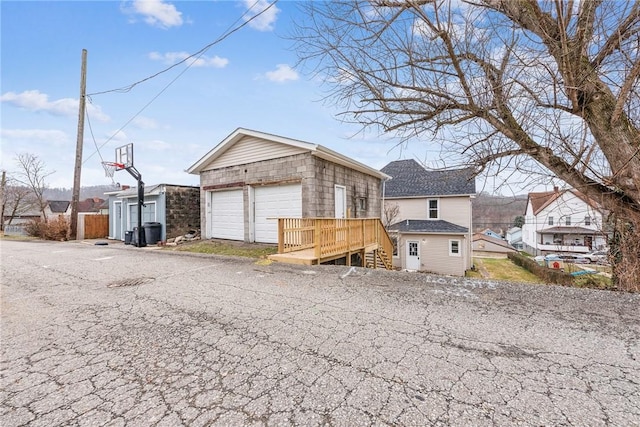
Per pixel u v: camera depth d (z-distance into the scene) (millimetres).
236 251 8531
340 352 2348
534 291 3818
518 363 2129
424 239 15742
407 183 18453
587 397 1739
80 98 13797
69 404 1788
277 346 2484
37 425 1608
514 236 42719
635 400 1705
